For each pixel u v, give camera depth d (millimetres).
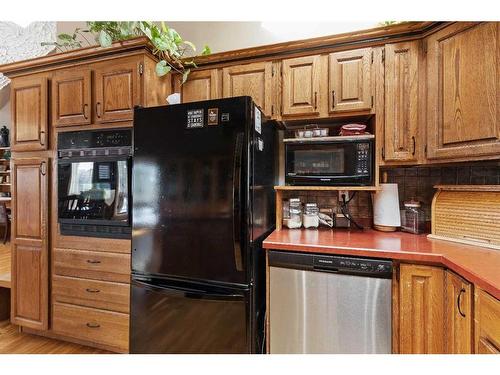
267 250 1414
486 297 906
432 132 1468
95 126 1746
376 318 1240
